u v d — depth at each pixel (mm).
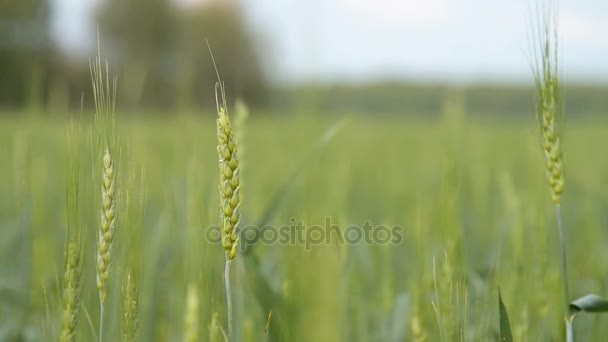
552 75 1032
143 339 1228
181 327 1187
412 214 1600
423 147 3941
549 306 1155
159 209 1706
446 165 1163
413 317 1122
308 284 1219
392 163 3434
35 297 1299
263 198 1677
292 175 1218
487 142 3453
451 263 1129
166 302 1326
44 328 1055
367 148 4039
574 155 3420
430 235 1294
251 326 1164
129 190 1006
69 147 1002
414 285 1156
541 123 1036
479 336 1105
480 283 1190
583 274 1542
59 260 1420
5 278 1448
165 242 1391
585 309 1023
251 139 3264
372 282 1394
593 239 1582
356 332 1265
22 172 1500
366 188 2795
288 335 1139
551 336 1147
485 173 1934
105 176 979
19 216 1510
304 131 1928
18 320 1326
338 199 1474
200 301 1115
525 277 1167
